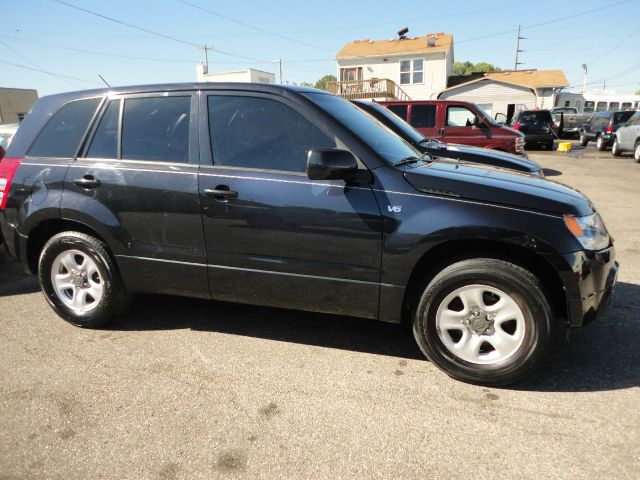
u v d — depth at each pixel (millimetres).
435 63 30328
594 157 17750
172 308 4098
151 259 3396
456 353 2889
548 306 2670
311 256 3023
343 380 2965
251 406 2713
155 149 3379
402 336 3545
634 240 6020
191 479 2186
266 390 2867
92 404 2750
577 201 2844
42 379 3018
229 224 3143
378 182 2893
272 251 3098
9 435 2500
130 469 2250
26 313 4062
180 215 3248
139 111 3471
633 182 11078
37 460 2318
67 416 2646
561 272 2652
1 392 2883
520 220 2668
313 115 3074
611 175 12438
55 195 3543
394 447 2367
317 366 3135
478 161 5781
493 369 2799
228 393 2840
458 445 2369
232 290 3287
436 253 2916
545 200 2734
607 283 2799
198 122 3299
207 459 2307
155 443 2422
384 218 2842
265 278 3170
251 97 3223
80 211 3455
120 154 3459
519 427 2488
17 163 3727
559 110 28859
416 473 2193
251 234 3111
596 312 2783
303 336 3559
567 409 2623
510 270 2686
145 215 3336
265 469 2236
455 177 2889
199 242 3254
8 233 3762
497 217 2691
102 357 3285
